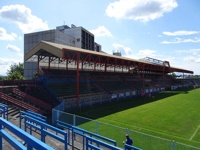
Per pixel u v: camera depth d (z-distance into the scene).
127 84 54.59
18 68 100.25
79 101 31.52
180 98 46.22
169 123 22.83
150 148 12.46
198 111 30.12
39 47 30.53
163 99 44.06
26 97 26.41
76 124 16.84
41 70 39.50
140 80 64.62
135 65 56.25
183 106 34.72
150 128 20.58
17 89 29.41
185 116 26.64
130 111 29.61
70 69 47.47
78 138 13.73
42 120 11.30
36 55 37.69
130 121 23.45
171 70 85.88
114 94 40.62
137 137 14.66
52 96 30.77
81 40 101.75
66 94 32.25
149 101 40.69
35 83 32.88
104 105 34.62
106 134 16.08
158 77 84.19
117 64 44.03
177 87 77.75
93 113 27.58
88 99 33.62
